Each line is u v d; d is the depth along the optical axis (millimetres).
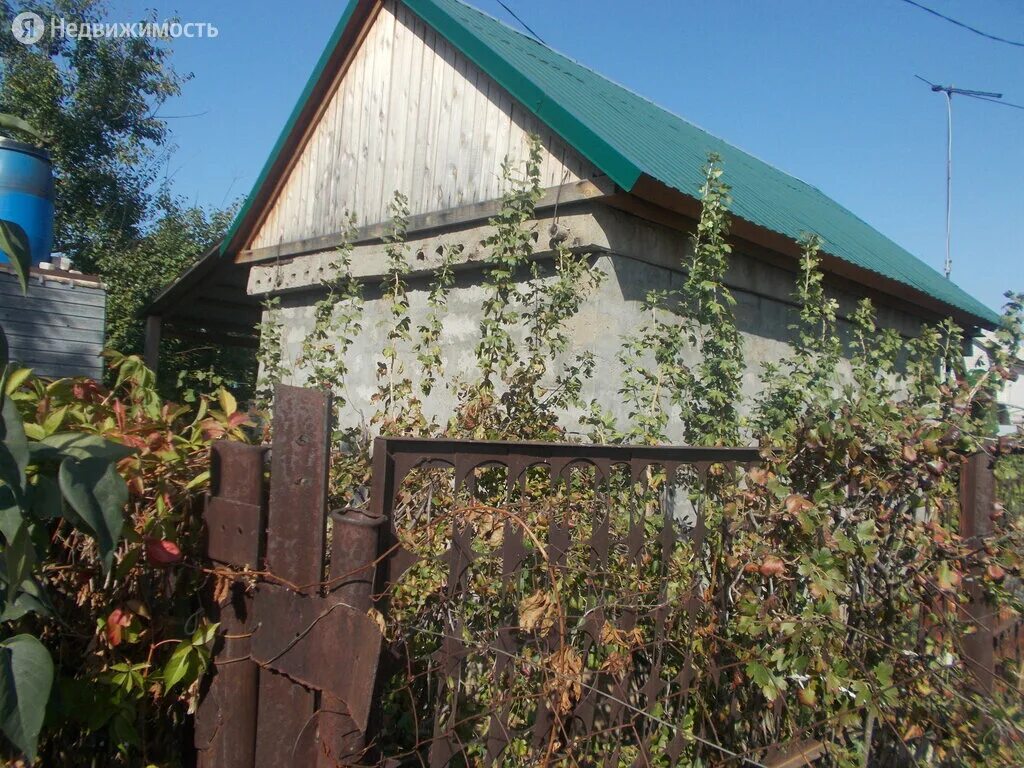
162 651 1881
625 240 5523
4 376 1547
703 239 5773
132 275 13586
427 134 6816
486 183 6250
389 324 7000
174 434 2023
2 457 1464
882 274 7203
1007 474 3771
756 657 2758
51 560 1872
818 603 2738
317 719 1776
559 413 5441
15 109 15352
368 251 7164
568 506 2428
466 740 2314
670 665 2889
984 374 3859
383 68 7297
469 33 6215
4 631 1788
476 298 6234
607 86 9219
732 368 5047
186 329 11117
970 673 3248
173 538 1811
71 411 1945
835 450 2977
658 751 2699
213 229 15664
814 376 5668
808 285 5984
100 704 1742
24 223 6926
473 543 2473
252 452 1802
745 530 2949
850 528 3064
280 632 1782
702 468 2822
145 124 17109
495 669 2203
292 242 8078
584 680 2422
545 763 2184
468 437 4172
